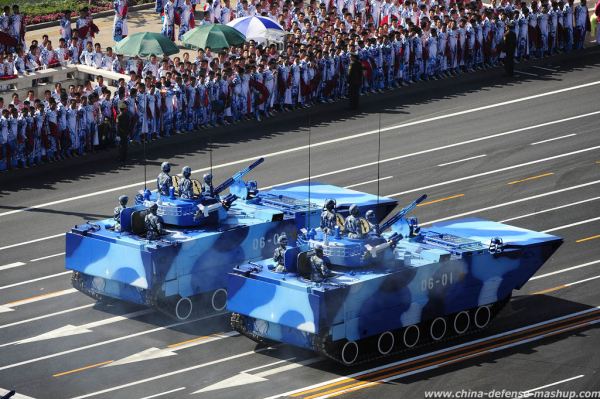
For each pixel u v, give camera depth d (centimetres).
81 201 13225
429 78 16788
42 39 17775
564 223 12575
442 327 10294
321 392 9450
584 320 10606
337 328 9725
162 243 10525
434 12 17438
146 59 16350
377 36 16450
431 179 13662
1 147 13912
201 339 10388
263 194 11894
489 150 14450
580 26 17675
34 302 11062
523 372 9712
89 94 14600
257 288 9956
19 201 13250
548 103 15912
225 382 9631
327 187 12306
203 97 15088
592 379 9581
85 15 16625
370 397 9350
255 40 16525
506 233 10950
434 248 10412
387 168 13962
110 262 10669
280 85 15600
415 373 9750
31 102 14588
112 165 14212
